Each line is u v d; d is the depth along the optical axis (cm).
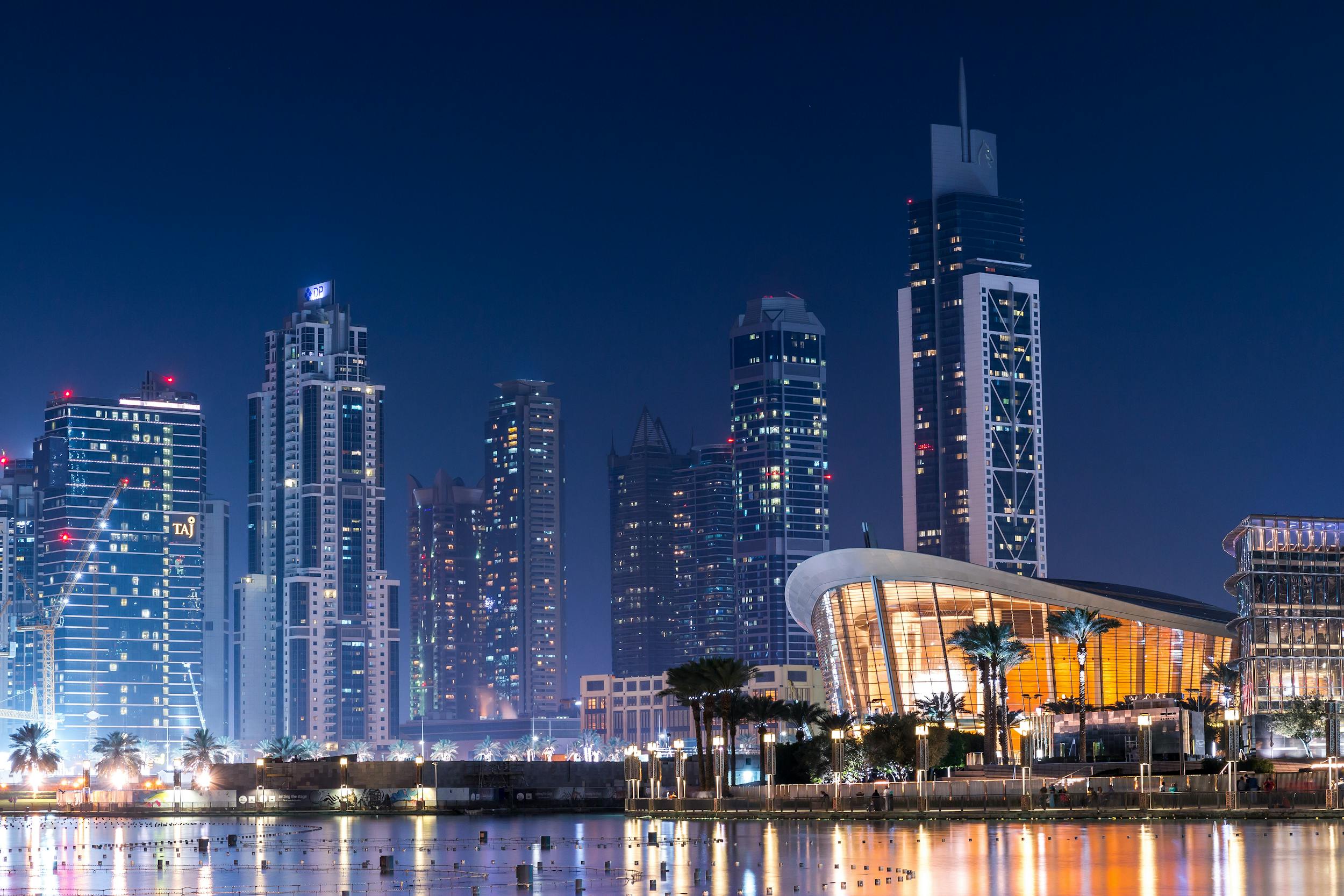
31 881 7500
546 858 8475
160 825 16162
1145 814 11069
